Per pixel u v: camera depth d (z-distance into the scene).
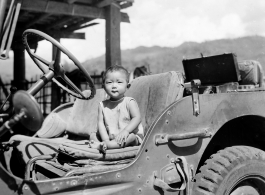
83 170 1.84
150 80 2.60
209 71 2.93
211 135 2.14
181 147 2.06
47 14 7.50
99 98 2.88
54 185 1.69
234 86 2.55
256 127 2.41
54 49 8.50
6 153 2.50
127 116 2.32
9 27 1.69
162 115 2.00
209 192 2.07
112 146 2.09
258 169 2.23
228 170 2.13
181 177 2.05
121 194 1.87
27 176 1.91
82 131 2.87
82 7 6.64
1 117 2.03
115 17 6.73
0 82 10.48
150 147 1.97
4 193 1.58
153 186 1.97
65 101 8.45
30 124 1.55
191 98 2.09
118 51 6.69
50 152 2.44
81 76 7.52
